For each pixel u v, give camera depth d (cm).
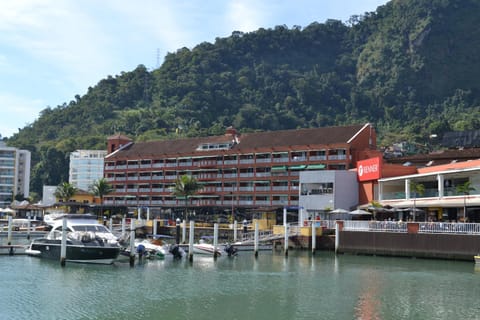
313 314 4116
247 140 14400
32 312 4094
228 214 13725
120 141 16750
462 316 4050
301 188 10600
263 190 13362
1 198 19612
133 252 6662
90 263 6581
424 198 8381
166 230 10900
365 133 12825
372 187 9819
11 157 19938
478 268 6400
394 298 4691
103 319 3931
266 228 10600
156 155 15162
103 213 14888
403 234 7344
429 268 6438
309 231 8475
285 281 5575
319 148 12725
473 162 8169
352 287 5219
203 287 5216
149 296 4747
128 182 15400
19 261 6788
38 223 11969
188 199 14288
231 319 3966
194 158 14612
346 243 7862
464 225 6888
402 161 12300
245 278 5772
